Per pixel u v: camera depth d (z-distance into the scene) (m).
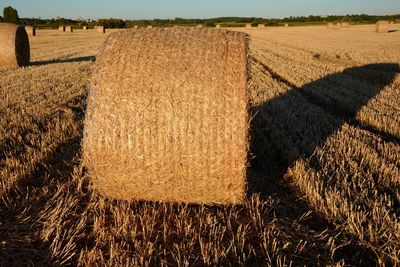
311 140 6.77
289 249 3.84
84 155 4.29
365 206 4.54
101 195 4.61
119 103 4.12
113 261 3.62
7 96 9.45
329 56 19.36
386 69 14.53
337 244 3.95
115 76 4.20
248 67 4.39
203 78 4.11
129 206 4.50
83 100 9.56
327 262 3.68
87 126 4.21
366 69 14.52
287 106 9.08
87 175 4.78
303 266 3.62
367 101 9.50
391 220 4.12
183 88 4.09
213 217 4.38
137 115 4.10
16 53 14.47
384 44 25.16
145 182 4.30
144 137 4.12
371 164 5.75
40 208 4.56
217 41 4.36
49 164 5.75
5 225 4.21
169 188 4.34
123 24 69.50
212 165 4.16
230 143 4.10
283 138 6.61
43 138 6.74
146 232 4.12
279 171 5.61
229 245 3.89
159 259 3.73
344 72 13.96
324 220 4.35
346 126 7.55
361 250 3.87
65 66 15.34
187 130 4.08
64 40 33.31
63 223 4.22
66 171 5.60
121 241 3.86
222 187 4.29
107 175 4.31
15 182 5.07
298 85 11.66
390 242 3.84
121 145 4.16
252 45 26.23
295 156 5.87
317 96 10.30
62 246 3.89
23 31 14.95
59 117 8.21
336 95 10.14
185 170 4.19
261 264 3.66
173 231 4.12
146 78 4.16
